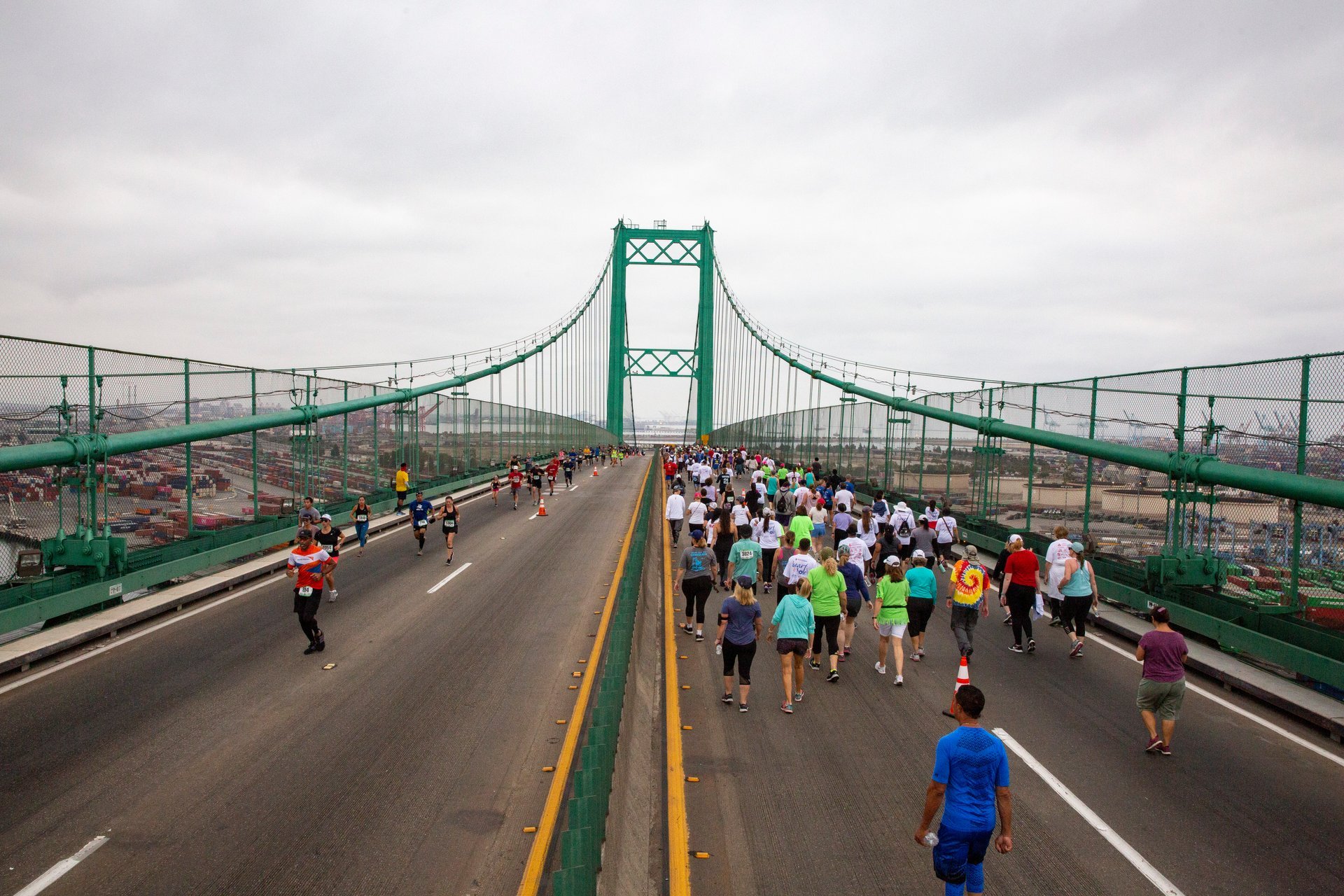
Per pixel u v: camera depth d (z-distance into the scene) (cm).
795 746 826
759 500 2123
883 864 602
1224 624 1137
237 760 774
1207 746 834
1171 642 808
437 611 1386
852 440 3512
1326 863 606
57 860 601
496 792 711
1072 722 900
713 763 782
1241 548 1188
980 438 2234
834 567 1065
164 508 1558
